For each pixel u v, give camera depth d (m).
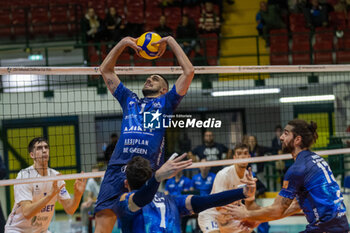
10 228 8.59
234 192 5.95
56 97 20.12
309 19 24.69
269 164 17.92
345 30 23.20
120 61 22.42
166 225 5.75
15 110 20.09
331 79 21.02
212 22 24.98
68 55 25.00
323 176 6.68
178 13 26.72
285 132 7.18
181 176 14.39
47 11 26.66
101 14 26.86
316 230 6.65
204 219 10.30
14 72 7.82
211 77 20.83
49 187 8.79
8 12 26.72
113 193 6.40
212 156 15.26
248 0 28.20
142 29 23.47
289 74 21.14
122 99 7.07
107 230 6.40
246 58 25.81
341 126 21.36
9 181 7.89
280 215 6.80
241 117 22.48
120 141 6.74
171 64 22.84
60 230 18.66
